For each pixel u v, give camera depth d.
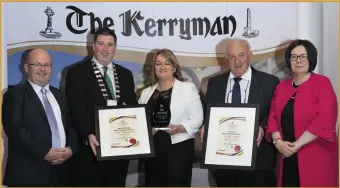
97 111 3.44
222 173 3.52
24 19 4.04
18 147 3.29
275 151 3.50
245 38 4.10
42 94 3.39
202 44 4.10
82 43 4.09
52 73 4.07
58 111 3.42
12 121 3.23
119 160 3.55
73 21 4.09
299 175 3.24
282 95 3.30
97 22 4.11
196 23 4.11
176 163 3.44
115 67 3.62
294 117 3.21
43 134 3.29
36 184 3.29
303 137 3.14
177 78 3.62
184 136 3.46
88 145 3.48
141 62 4.11
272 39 4.07
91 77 3.49
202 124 3.57
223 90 3.51
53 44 4.07
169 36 4.11
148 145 3.44
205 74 4.11
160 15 4.11
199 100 3.55
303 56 3.19
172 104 3.48
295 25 4.05
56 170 3.45
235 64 3.43
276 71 4.09
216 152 3.36
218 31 4.12
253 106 3.34
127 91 3.59
